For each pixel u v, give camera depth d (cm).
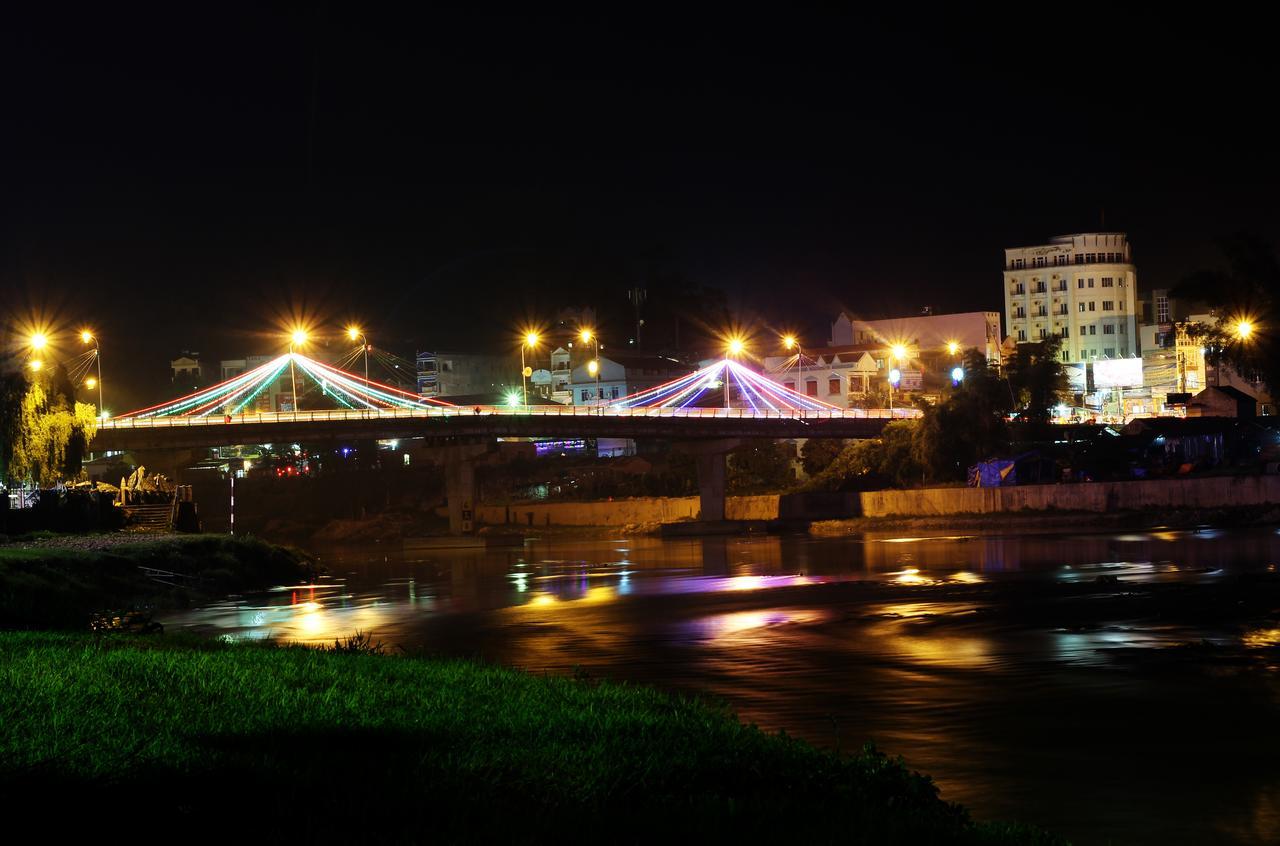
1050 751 2792
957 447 14250
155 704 2291
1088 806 2317
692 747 2061
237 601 7756
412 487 18350
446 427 14562
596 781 1806
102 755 1848
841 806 1772
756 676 4044
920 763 2683
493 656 4822
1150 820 2222
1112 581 6825
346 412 14262
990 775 2566
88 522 9900
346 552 14462
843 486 15162
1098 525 11675
